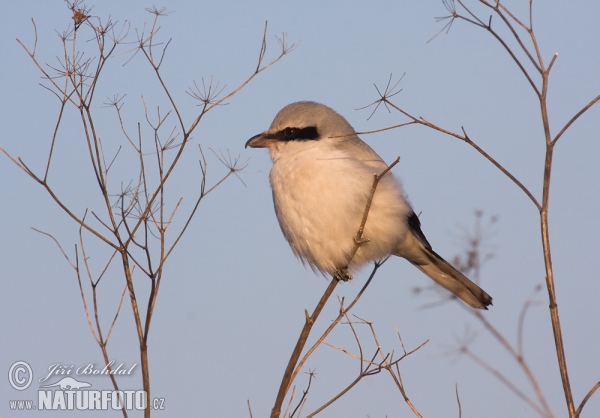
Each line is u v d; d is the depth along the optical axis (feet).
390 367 25.26
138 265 25.23
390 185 35.24
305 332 27.40
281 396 25.93
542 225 21.34
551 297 20.81
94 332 25.29
